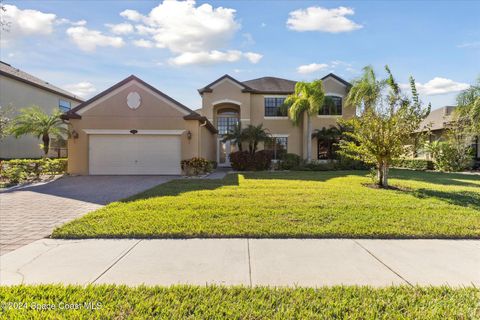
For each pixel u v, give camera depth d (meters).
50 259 4.23
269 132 24.81
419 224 5.87
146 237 5.23
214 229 5.48
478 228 5.64
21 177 13.59
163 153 17.30
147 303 2.93
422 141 11.56
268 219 6.23
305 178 14.95
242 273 3.80
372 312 2.84
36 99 24.30
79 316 2.70
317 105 22.56
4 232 5.58
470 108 19.89
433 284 3.52
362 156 12.86
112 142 17.19
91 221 6.04
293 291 3.25
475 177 16.00
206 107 25.02
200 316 2.74
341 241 5.06
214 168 23.81
